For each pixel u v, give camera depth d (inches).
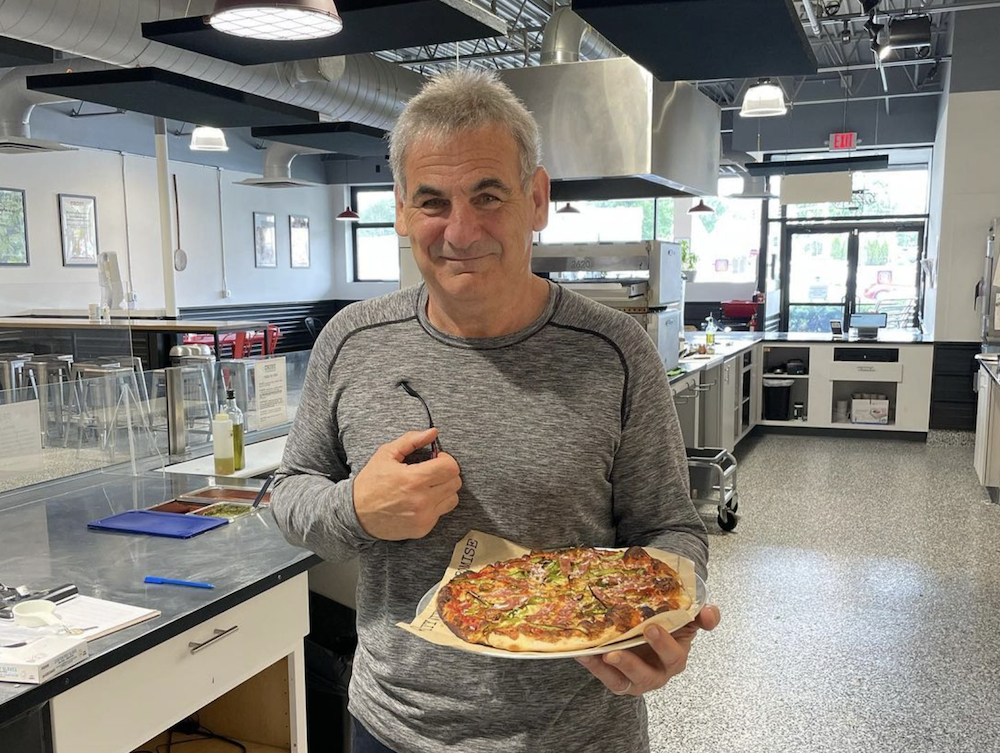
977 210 275.0
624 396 42.8
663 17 101.1
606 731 43.1
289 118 204.2
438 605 39.2
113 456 100.5
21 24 155.1
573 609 37.8
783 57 118.0
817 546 174.9
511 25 291.7
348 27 123.0
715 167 176.4
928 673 117.0
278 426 125.3
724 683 115.3
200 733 79.0
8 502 89.3
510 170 38.9
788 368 310.5
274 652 70.1
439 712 42.3
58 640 52.6
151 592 64.0
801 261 414.3
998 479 204.1
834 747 99.0
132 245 370.3
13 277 314.0
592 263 186.2
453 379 42.9
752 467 253.3
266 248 462.0
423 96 39.4
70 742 51.8
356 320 46.4
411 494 38.2
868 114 376.8
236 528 80.3
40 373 114.3
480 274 39.3
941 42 343.0
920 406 289.6
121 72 164.2
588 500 42.4
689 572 40.4
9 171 311.4
